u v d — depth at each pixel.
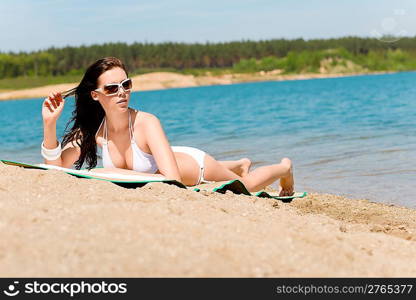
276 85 65.81
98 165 7.13
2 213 2.39
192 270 1.96
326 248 2.42
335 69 112.50
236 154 8.30
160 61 110.44
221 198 3.62
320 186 5.84
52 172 3.42
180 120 16.38
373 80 59.69
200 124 14.34
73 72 103.75
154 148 3.92
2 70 101.88
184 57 112.00
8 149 10.67
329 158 7.44
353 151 7.89
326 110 17.39
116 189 3.20
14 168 3.53
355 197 5.29
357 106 18.62
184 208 2.82
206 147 9.32
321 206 4.87
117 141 4.02
